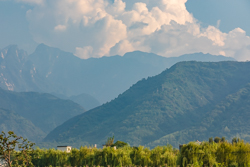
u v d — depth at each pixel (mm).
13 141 26594
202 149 51000
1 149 26219
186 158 50156
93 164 61406
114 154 60312
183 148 51688
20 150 27219
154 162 56844
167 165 53906
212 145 52188
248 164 45625
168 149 59844
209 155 49000
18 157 27297
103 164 60375
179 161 51250
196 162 47562
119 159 59000
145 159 57750
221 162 48625
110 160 60188
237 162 47500
